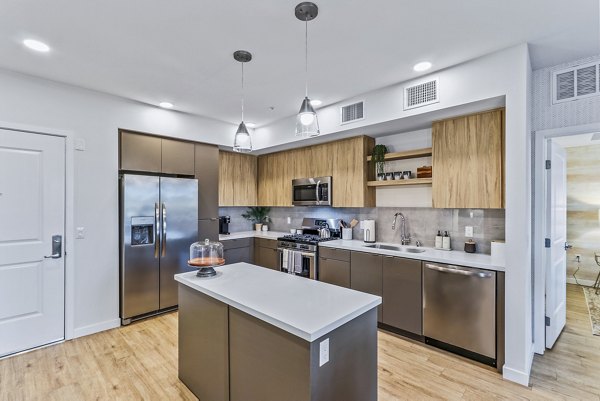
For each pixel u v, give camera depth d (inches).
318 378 54.5
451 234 130.7
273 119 170.6
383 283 126.1
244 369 67.7
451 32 83.8
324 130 147.6
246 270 97.8
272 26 80.8
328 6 72.3
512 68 91.8
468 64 100.7
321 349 55.1
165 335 123.0
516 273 91.7
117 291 132.3
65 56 97.3
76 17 76.5
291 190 185.2
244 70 107.8
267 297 70.4
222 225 198.1
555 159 114.2
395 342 117.4
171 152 153.3
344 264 140.9
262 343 62.9
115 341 117.6
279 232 210.2
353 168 152.2
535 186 108.3
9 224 107.2
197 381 83.5
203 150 167.3
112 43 89.4
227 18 77.2
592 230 196.4
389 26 80.9
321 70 107.9
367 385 67.6
